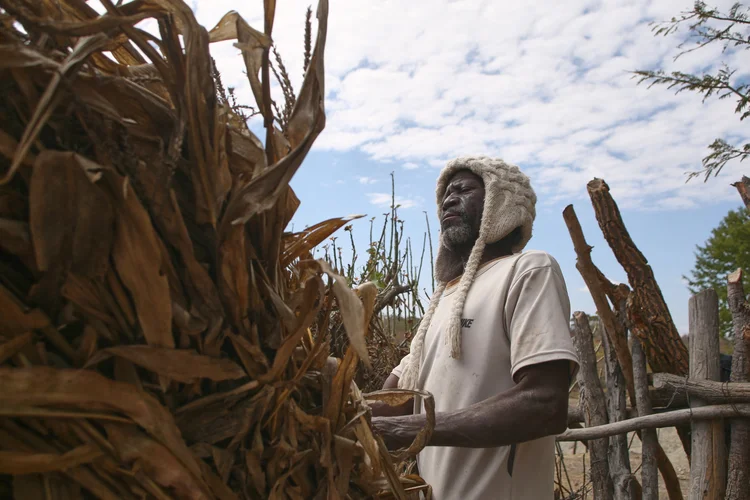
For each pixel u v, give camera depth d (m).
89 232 0.68
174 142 0.78
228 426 0.78
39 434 0.66
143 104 0.79
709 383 2.53
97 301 0.71
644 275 2.75
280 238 0.91
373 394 1.04
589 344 2.97
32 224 0.65
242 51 0.86
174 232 0.76
